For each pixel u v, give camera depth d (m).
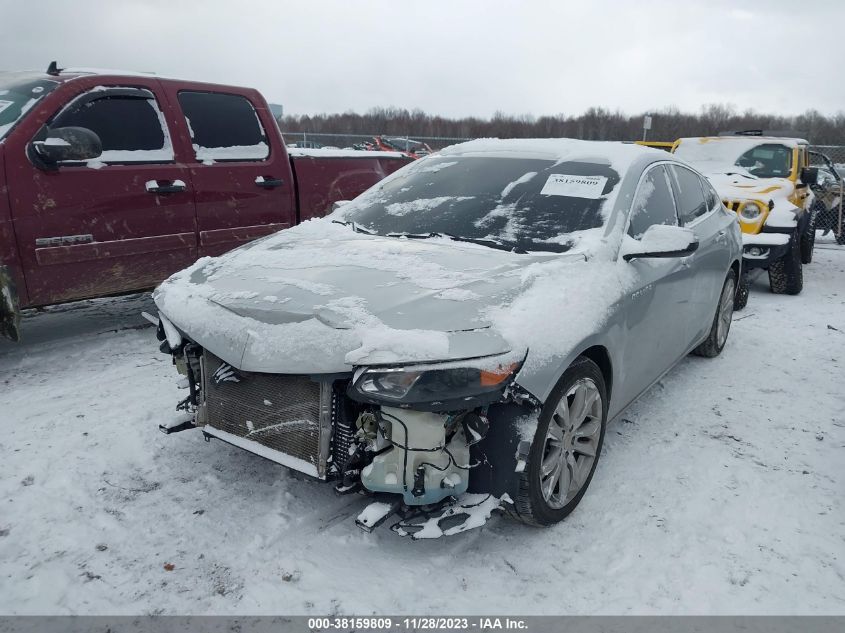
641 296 3.19
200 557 2.49
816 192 11.63
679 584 2.44
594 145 3.90
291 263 3.01
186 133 4.93
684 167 4.38
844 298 7.49
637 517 2.86
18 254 4.05
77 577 2.36
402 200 3.76
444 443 2.36
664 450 3.50
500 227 3.32
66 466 3.09
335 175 6.02
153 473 3.07
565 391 2.61
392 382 2.24
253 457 3.24
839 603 2.37
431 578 2.44
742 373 4.78
